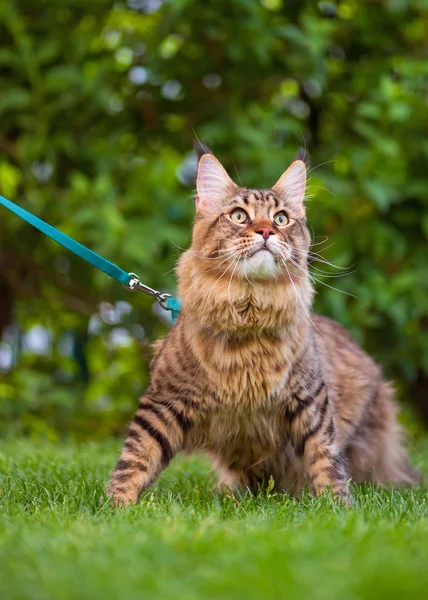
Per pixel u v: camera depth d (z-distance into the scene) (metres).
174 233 7.66
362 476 5.59
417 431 9.06
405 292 7.92
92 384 8.72
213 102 8.56
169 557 2.88
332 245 7.95
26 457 6.03
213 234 4.74
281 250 4.59
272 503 4.36
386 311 8.16
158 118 8.61
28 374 8.26
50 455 6.23
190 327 4.61
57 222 8.05
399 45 8.53
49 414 8.41
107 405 8.73
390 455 5.77
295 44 8.07
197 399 4.57
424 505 4.43
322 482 4.60
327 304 7.90
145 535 3.23
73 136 8.23
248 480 4.99
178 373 4.57
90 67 8.13
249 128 7.70
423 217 8.20
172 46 8.39
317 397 4.67
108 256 7.61
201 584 2.60
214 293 4.55
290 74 8.27
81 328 9.05
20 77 8.15
